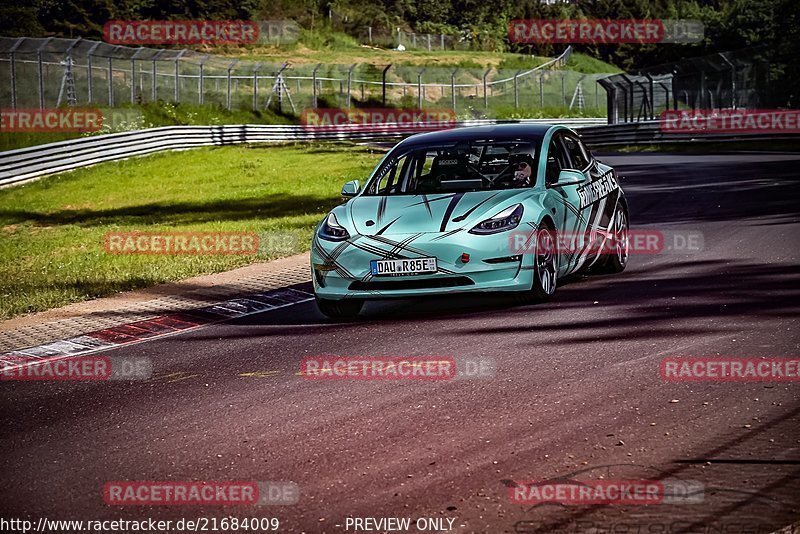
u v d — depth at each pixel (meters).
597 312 27.72
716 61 135.25
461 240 28.05
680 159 93.44
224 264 45.34
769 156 90.19
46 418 21.53
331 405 20.25
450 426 18.08
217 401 21.50
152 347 28.70
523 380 20.89
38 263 53.91
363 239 28.81
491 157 31.92
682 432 16.72
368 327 28.50
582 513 13.62
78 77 159.38
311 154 130.38
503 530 13.27
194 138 143.88
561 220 30.75
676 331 24.47
